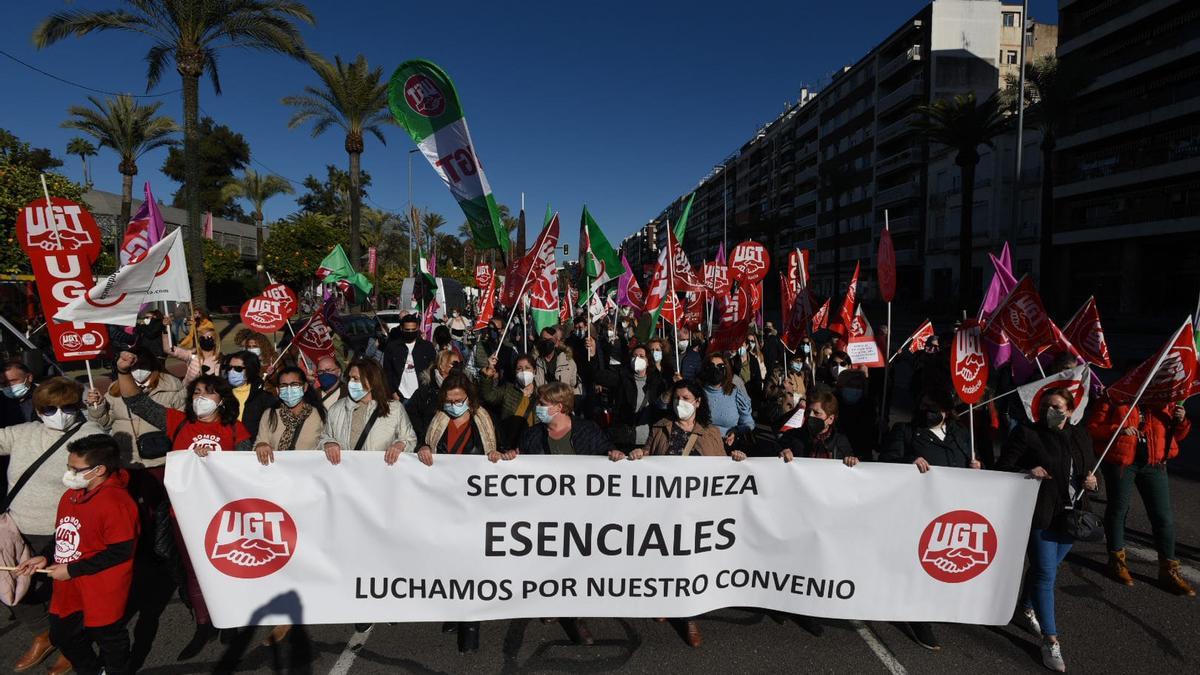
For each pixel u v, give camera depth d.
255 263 47.66
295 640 3.70
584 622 3.96
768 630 3.87
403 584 3.66
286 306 7.24
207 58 15.42
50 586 3.85
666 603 3.78
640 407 6.61
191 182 15.00
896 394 12.51
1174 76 32.19
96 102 27.36
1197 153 30.83
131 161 28.02
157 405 4.25
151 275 4.47
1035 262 38.25
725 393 5.16
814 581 3.78
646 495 3.75
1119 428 3.73
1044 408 3.63
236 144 59.00
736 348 7.56
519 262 7.59
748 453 5.32
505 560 3.71
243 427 4.05
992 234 40.47
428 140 5.62
